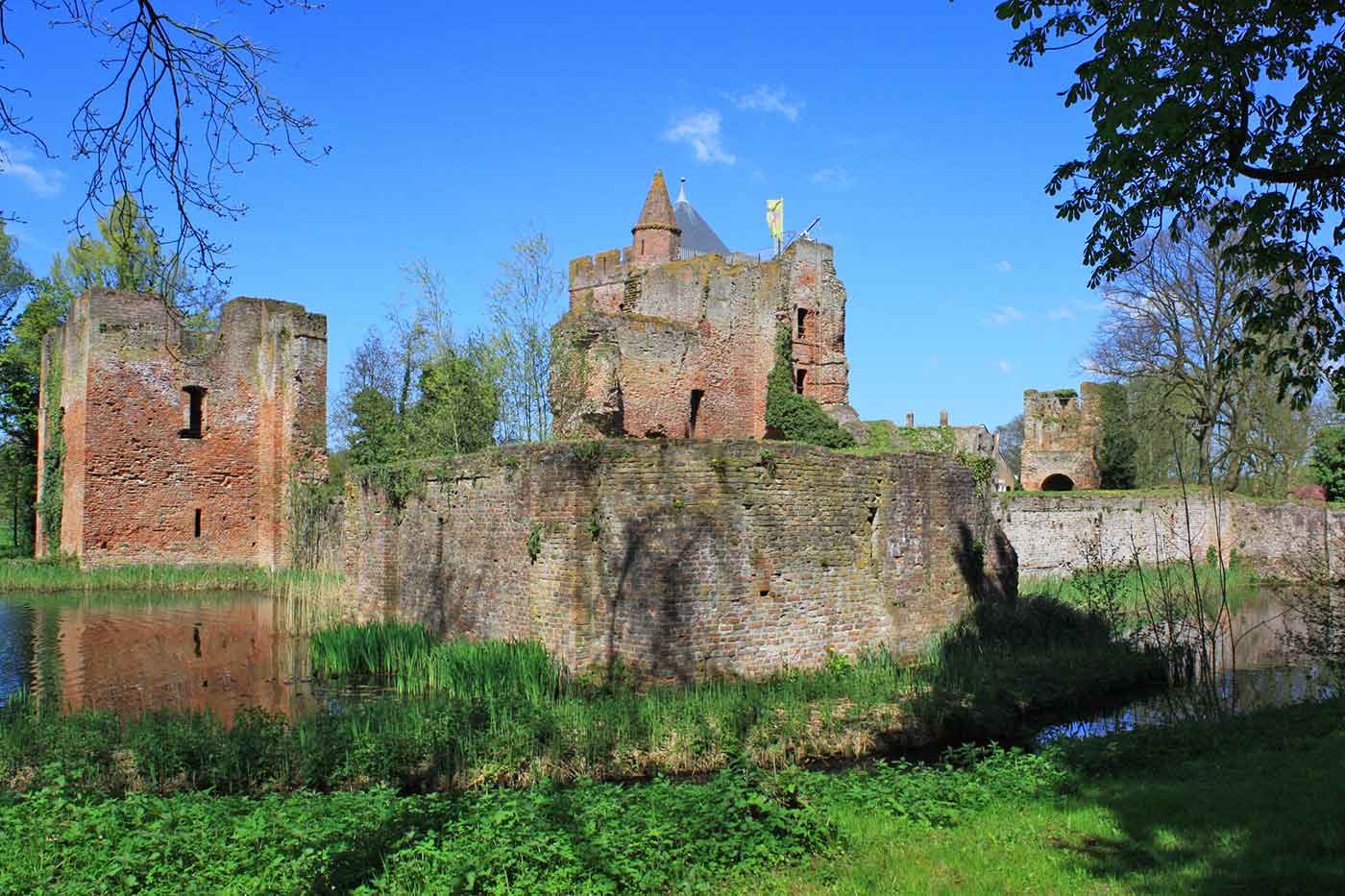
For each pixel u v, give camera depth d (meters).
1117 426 51.97
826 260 47.69
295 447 43.12
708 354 43.12
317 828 9.34
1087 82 11.54
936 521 21.66
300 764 12.66
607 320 38.84
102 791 11.54
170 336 42.91
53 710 14.76
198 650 23.30
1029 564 36.38
